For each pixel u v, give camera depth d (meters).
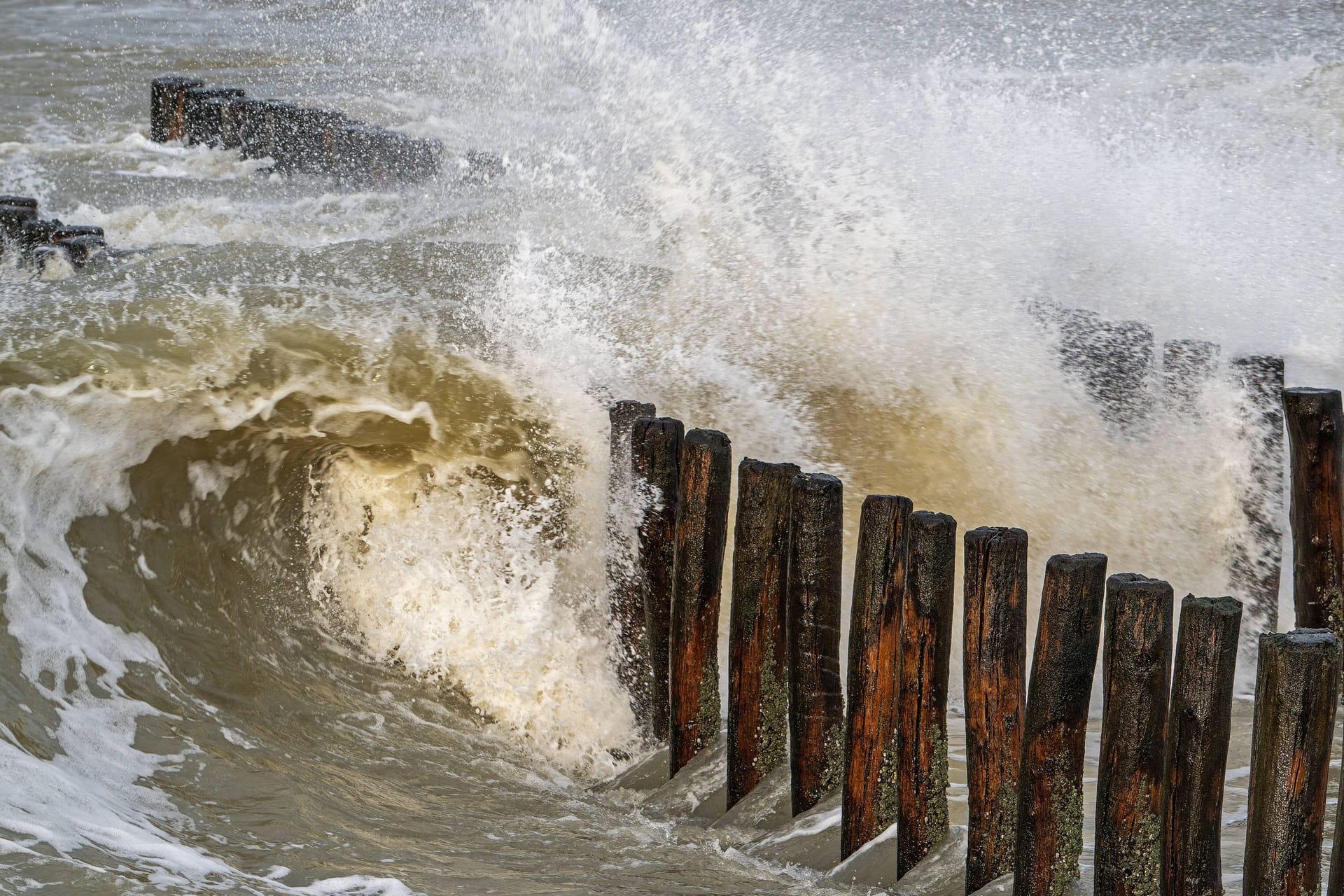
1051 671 14.11
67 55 68.06
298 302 29.95
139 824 15.12
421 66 62.41
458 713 20.89
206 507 22.91
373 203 40.97
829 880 16.06
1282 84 48.47
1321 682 12.77
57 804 14.93
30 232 31.12
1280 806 13.02
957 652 23.94
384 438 24.88
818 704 17.25
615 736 20.44
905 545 15.55
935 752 15.62
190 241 35.34
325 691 20.70
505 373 27.58
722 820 17.83
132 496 22.66
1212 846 13.74
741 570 17.75
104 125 52.34
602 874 16.02
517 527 23.48
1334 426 20.11
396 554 22.95
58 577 20.77
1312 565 20.53
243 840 15.61
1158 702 13.68
